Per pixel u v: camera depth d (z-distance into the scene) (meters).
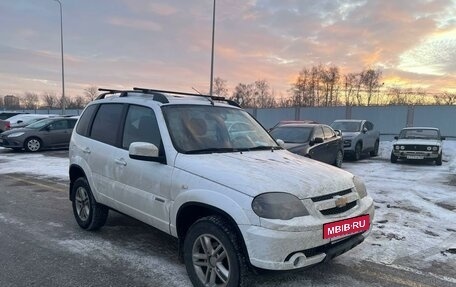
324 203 3.50
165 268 4.32
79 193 5.70
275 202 3.27
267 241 3.17
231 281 3.36
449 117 23.69
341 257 4.70
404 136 16.14
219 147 4.33
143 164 4.37
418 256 4.79
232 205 3.34
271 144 4.94
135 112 4.86
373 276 4.18
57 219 6.29
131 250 4.87
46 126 17.66
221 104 5.16
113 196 4.86
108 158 4.95
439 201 7.98
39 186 9.29
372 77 56.94
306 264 3.32
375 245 5.14
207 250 3.61
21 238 5.30
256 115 31.80
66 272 4.19
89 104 5.90
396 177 11.36
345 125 17.27
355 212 3.75
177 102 4.69
